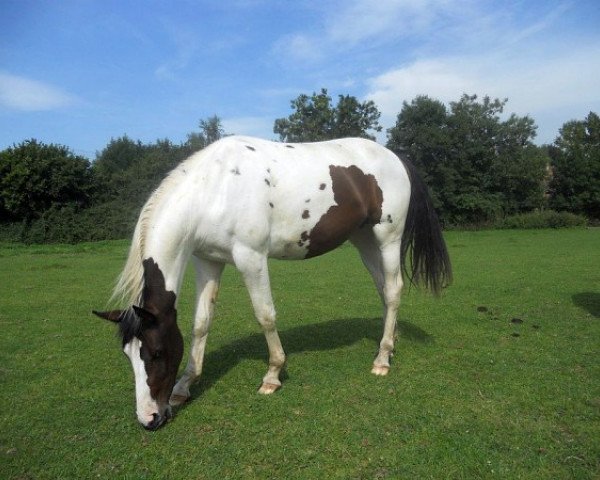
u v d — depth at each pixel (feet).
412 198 15.42
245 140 13.02
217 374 14.46
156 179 102.68
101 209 89.30
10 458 9.86
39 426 11.28
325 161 13.52
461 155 103.35
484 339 17.75
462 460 9.41
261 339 18.33
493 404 11.90
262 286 12.47
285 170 12.75
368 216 14.40
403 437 10.31
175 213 11.30
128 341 10.55
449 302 24.85
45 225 81.46
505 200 110.73
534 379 13.52
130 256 11.12
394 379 13.71
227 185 11.88
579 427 10.62
